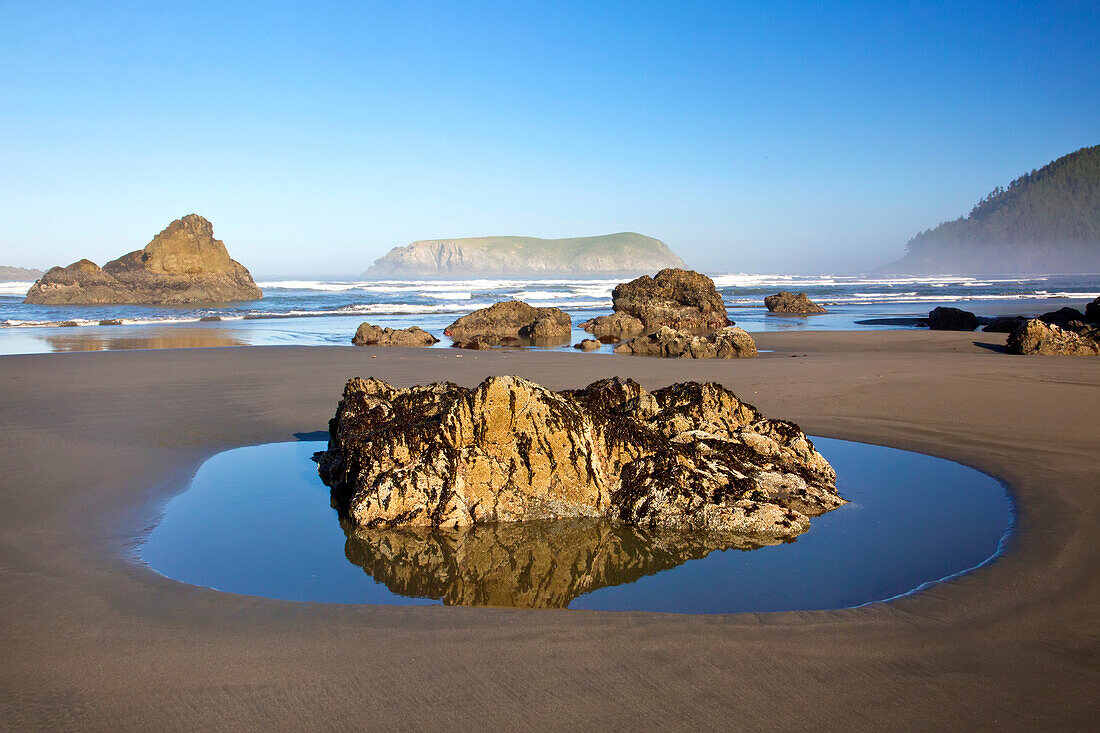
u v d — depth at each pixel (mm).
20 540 5883
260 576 5281
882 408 10859
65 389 13047
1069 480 7289
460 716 3461
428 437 6812
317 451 8969
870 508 6762
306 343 23750
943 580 5086
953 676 3803
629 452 7008
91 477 7703
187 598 4836
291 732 3340
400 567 5516
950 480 7562
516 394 6863
